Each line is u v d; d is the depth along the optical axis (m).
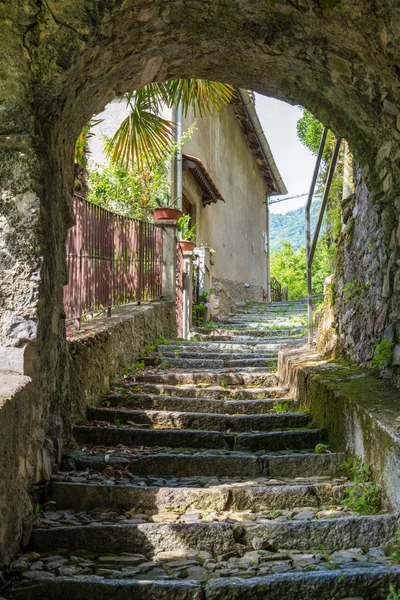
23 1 2.95
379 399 3.86
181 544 2.97
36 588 2.46
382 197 4.26
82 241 5.39
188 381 6.17
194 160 11.41
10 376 3.14
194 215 12.98
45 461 3.46
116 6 3.04
